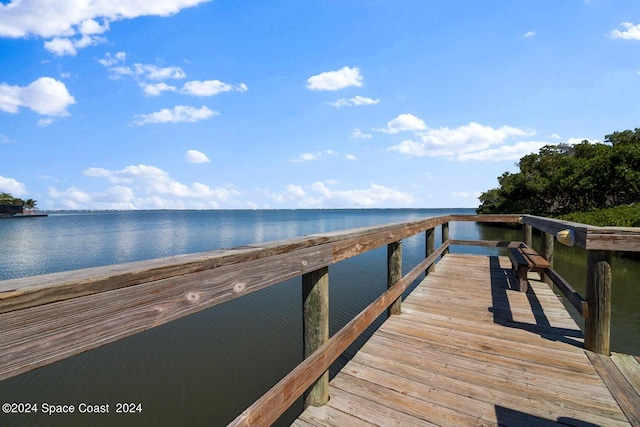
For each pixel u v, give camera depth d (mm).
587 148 24188
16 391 4227
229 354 5191
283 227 41219
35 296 681
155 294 951
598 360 2535
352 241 2316
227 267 1224
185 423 3572
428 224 5090
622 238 2438
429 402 2027
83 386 4305
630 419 1834
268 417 1365
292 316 7000
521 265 4297
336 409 1959
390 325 3314
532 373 2359
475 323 3354
